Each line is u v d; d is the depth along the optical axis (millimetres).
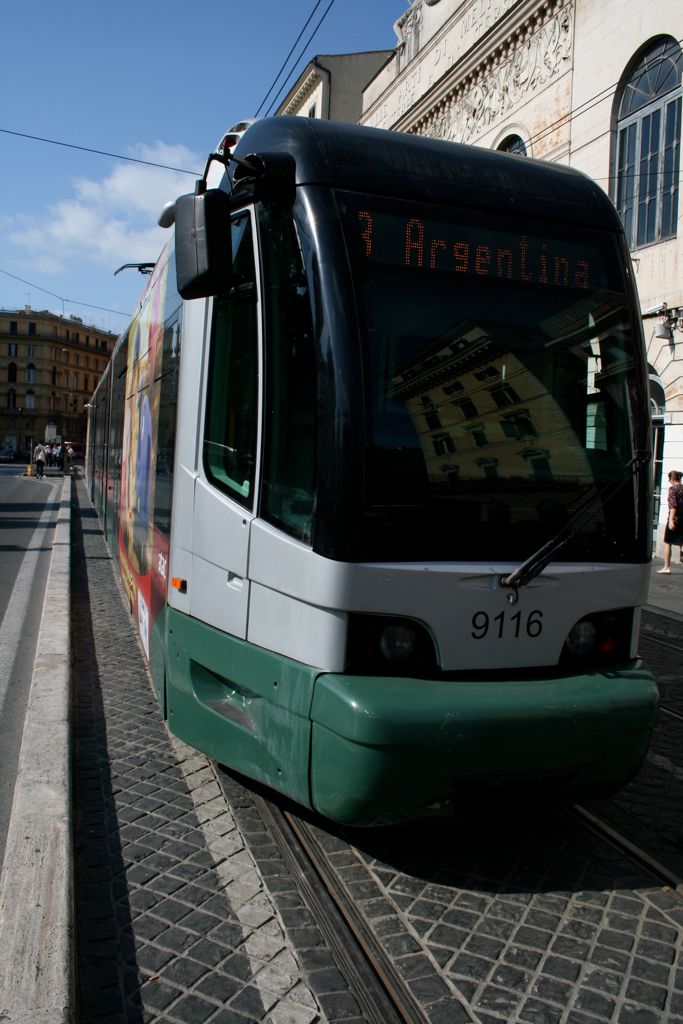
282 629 3303
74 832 3664
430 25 21719
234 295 3750
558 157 16719
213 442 3900
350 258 3242
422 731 2926
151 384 5637
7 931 2660
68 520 18031
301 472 3232
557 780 3307
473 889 3301
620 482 3568
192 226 3256
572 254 3672
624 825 3930
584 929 3035
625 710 3248
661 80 14312
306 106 33312
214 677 3912
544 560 3275
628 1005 2621
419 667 3199
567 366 3561
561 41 16500
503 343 3453
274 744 3334
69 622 7484
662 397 14781
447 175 3553
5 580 10742
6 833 3693
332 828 3768
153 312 5879
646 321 14875
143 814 3867
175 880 3283
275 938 2922
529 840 3740
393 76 24094
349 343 3160
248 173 3480
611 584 3518
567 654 3463
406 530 3162
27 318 104000
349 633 3109
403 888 3291
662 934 3016
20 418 104312
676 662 7086
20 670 6457
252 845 3586
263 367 3457
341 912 3102
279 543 3303
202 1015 2514
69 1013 2305
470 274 3445
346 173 3357
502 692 3119
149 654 5102
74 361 110938
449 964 2803
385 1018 2527
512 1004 2607
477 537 3277
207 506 3859
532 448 3428
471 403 3342
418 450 3211
